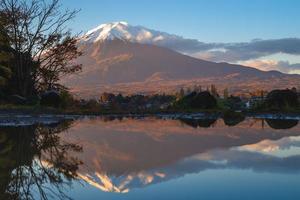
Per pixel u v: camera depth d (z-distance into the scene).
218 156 8.92
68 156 9.16
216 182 6.20
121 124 19.98
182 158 8.66
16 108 27.47
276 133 14.75
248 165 7.71
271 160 8.30
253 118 24.41
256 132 15.17
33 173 7.22
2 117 22.16
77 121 22.27
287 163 7.90
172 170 7.25
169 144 11.42
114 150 10.16
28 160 8.63
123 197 5.46
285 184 6.01
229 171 7.09
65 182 6.47
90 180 6.56
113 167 7.64
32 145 11.34
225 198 5.29
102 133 15.13
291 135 13.93
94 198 5.48
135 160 8.45
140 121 22.50
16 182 6.50
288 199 5.20
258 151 9.76
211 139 12.77
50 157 9.05
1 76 32.31
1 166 7.91
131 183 6.25
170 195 5.50
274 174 6.77
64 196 5.66
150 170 7.28
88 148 10.60
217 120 23.06
